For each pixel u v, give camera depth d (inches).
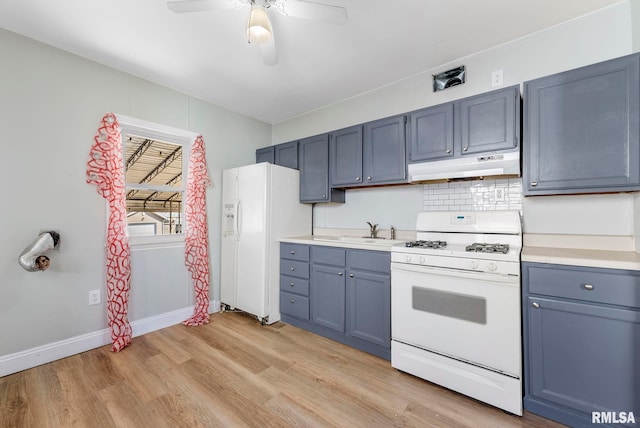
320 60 94.0
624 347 51.1
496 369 61.8
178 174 118.0
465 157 80.3
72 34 79.3
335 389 69.7
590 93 62.2
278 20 74.2
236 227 120.3
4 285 75.8
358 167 105.0
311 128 137.7
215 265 127.0
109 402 64.4
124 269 94.9
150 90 106.0
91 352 88.2
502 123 74.5
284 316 115.1
